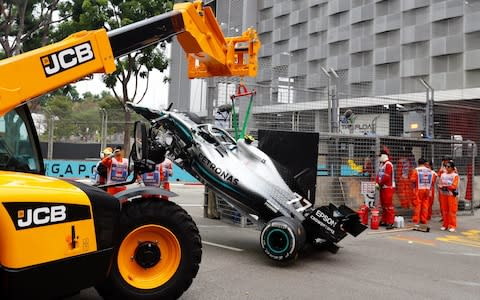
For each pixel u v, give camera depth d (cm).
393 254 766
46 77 388
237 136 891
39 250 325
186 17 512
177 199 1491
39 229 326
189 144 738
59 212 339
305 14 3703
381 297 521
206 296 500
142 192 442
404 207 1160
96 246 366
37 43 1952
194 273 449
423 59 2875
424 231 1016
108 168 923
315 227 684
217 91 1127
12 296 313
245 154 749
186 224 446
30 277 319
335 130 1223
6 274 308
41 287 328
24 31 1919
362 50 3241
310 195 796
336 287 554
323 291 535
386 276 617
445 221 1052
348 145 1095
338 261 698
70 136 1789
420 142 1216
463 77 2681
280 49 3928
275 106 1234
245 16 4053
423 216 1041
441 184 1060
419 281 598
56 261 334
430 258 744
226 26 2825
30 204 322
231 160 730
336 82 1249
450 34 2745
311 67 3641
